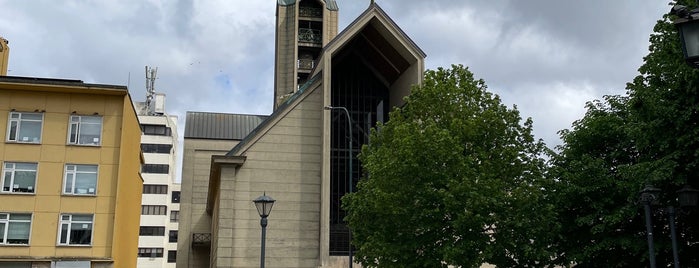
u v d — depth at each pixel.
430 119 26.88
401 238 26.17
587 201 25.70
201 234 58.03
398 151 26.08
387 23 42.69
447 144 25.41
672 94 21.41
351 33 42.53
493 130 26.81
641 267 25.28
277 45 69.50
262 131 42.28
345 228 42.06
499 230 25.28
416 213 25.28
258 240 40.41
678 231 24.28
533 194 25.14
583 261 26.12
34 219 33.78
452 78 28.94
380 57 45.72
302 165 42.22
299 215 41.31
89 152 35.28
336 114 45.41
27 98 35.34
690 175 21.59
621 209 24.17
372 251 26.50
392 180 25.98
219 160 40.97
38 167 34.50
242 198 40.94
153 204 107.81
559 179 26.88
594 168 25.64
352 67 47.09
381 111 38.66
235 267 39.66
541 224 25.05
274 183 41.56
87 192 34.78
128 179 39.81
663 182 21.95
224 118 62.88
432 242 25.55
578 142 27.34
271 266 40.09
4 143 34.47
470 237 24.95
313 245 41.00
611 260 25.84
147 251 105.69
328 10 70.69
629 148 26.17
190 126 60.81
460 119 26.77
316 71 48.03
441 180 25.47
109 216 34.56
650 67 23.58
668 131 21.53
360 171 43.91
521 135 27.47
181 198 58.44
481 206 24.44
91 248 33.97
